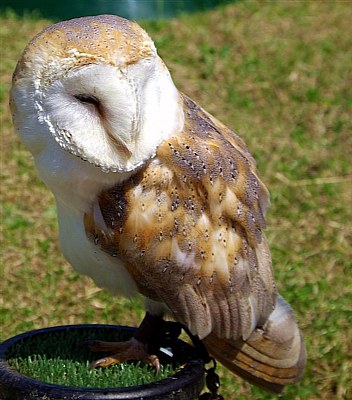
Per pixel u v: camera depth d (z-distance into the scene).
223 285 3.60
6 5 10.41
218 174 3.58
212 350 3.78
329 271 6.43
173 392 3.38
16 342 3.82
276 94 8.91
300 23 10.59
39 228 6.71
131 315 5.85
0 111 8.22
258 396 5.28
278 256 6.52
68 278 6.18
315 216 7.08
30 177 7.32
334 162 7.84
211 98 8.75
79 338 3.92
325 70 9.42
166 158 3.47
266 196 3.84
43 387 3.30
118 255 3.55
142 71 3.14
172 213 3.49
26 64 3.23
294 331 3.82
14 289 6.06
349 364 5.56
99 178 3.38
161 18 10.44
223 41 9.88
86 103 3.16
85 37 3.13
